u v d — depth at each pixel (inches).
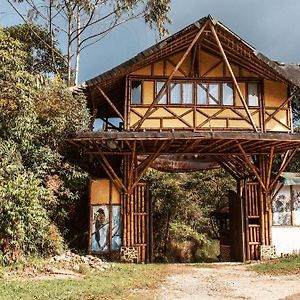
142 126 497.0
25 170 424.5
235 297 280.7
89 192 502.3
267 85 523.2
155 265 457.7
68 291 270.7
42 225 388.8
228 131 486.0
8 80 405.1
